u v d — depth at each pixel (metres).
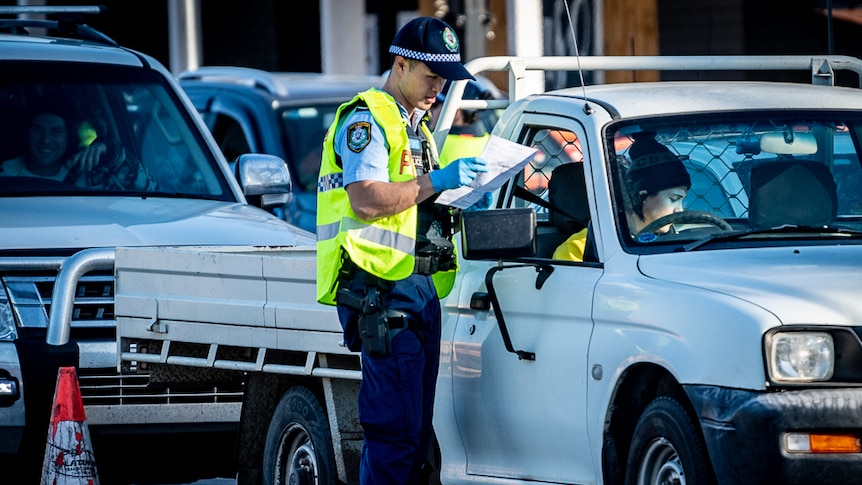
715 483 12.39
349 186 13.92
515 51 38.62
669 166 14.41
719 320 12.40
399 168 14.06
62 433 15.95
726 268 13.14
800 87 16.05
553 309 14.16
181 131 20.91
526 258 14.77
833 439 11.96
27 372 16.72
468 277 15.40
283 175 20.97
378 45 43.31
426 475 16.17
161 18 49.88
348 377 15.31
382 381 14.16
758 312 12.24
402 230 14.04
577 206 14.97
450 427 15.45
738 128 14.88
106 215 18.50
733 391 12.15
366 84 31.88
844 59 18.47
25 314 17.05
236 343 16.12
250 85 31.28
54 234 17.73
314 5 46.88
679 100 15.20
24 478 17.05
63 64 20.75
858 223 14.66
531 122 15.68
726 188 14.52
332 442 15.61
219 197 20.47
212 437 17.44
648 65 18.14
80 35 22.69
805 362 12.11
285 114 30.14
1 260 17.08
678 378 12.55
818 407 11.93
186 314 16.44
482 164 13.69
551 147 15.55
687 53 44.81
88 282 17.30
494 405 14.84
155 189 20.16
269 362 16.08
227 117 30.84
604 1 42.25
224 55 48.25
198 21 47.84
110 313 17.34
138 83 21.06
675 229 14.15
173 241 17.92
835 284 12.58
